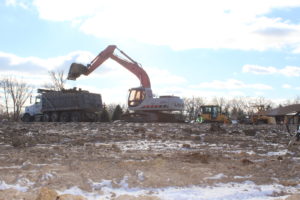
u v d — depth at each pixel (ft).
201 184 16.57
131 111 113.50
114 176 17.66
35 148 31.53
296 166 21.89
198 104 283.18
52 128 64.90
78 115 110.93
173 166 21.08
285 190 15.70
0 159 23.24
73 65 108.78
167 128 70.54
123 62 114.11
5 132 49.85
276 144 41.45
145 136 48.83
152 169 19.80
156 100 109.09
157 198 13.50
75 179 16.69
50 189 13.69
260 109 151.43
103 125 77.66
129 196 13.56
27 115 121.80
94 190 15.02
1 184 15.35
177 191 15.14
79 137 44.57
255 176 18.86
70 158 24.54
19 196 13.29
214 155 27.76
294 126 81.46
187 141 43.16
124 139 43.86
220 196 14.43
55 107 113.39
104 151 29.91
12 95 175.94
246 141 45.21
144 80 113.19
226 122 136.36
